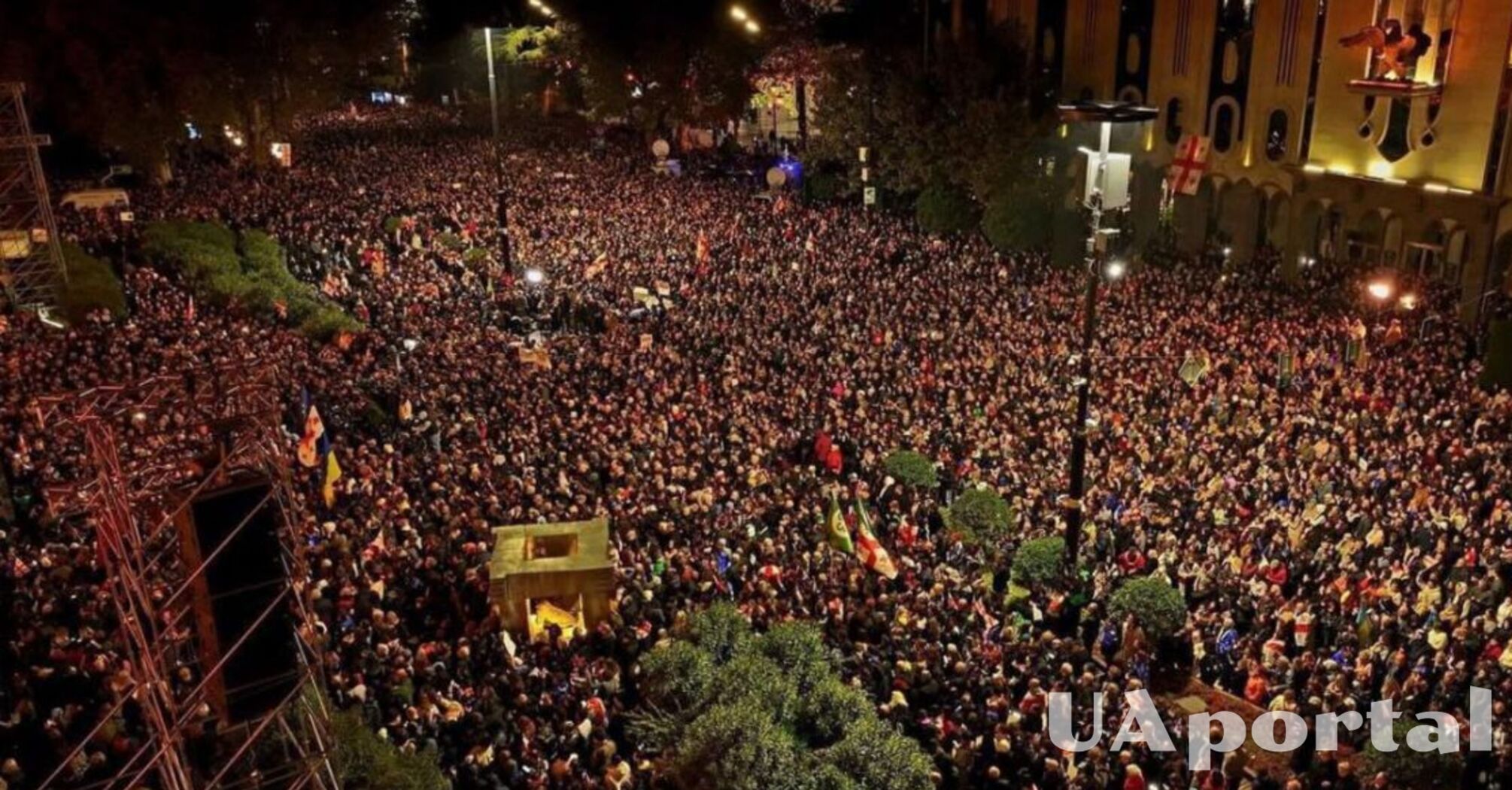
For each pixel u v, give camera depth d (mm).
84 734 11172
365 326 28234
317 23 52781
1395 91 31953
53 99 45281
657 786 11773
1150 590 15570
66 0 42906
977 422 21766
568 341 28484
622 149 61594
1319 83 35750
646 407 22859
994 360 25297
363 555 15656
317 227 37094
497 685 13141
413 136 66938
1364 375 24188
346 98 86125
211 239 32844
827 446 20266
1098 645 16031
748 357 26016
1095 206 16016
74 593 13844
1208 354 25875
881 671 13523
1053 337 27234
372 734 10836
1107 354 26062
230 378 9789
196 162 56500
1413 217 32656
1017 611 16547
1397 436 21125
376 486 18234
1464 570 15711
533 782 11164
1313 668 14570
